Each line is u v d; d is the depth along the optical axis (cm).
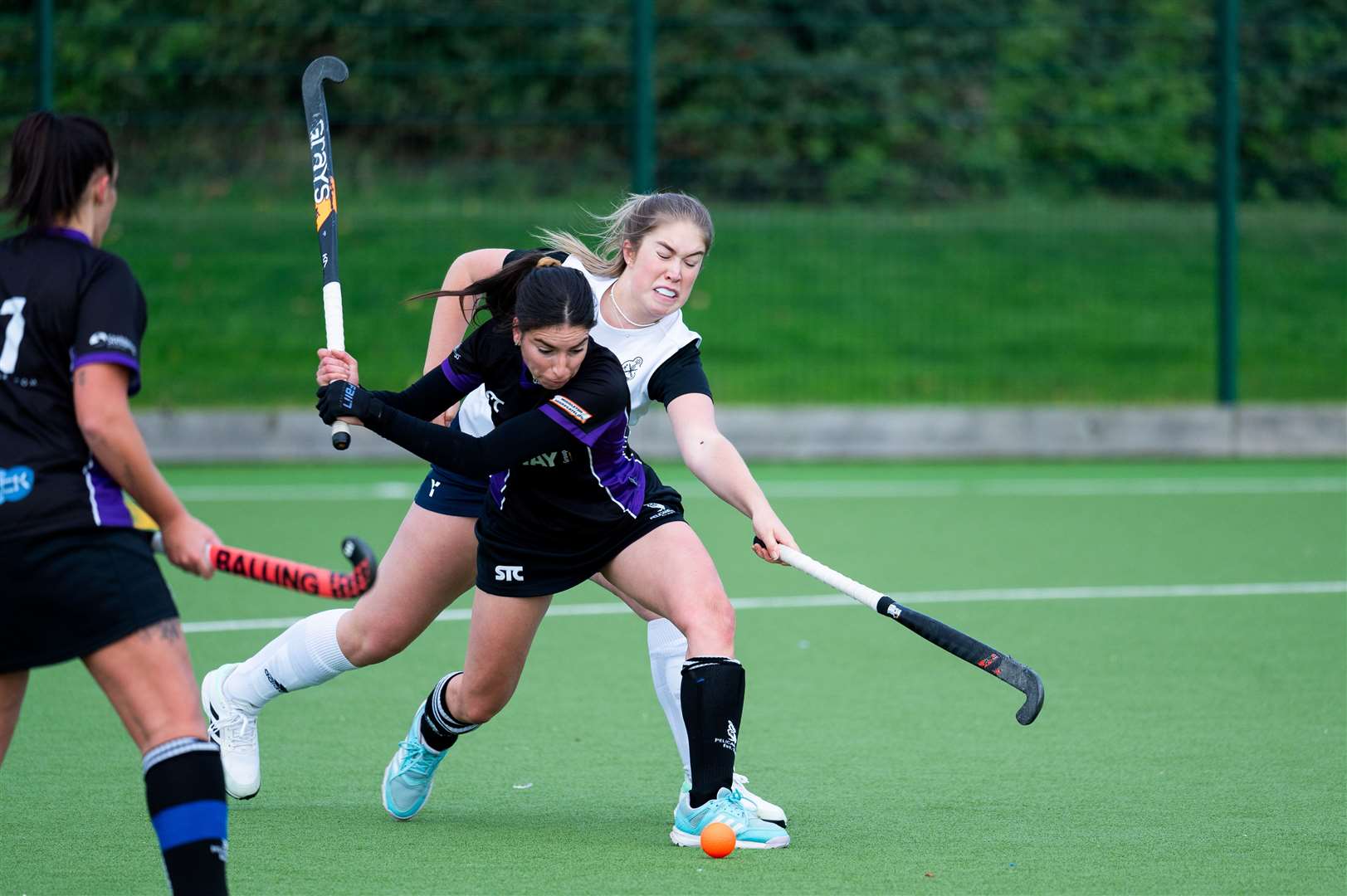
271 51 4919
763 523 1461
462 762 1777
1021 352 5378
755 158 5522
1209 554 3203
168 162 5012
